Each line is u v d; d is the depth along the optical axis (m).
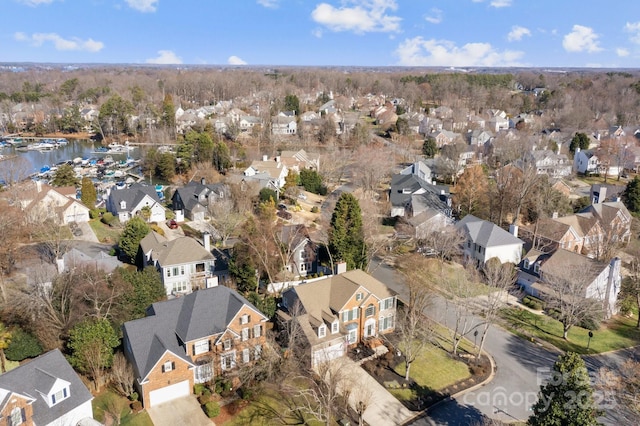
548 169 110.56
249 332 45.94
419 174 113.50
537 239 76.12
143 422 38.69
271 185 103.38
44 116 190.50
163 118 177.25
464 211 90.25
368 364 47.31
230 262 60.09
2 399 32.97
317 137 166.62
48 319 46.62
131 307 48.69
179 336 43.25
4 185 103.94
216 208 81.56
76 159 139.75
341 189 114.69
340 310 49.22
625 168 125.12
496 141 128.00
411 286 53.78
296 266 67.00
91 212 88.06
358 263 64.50
